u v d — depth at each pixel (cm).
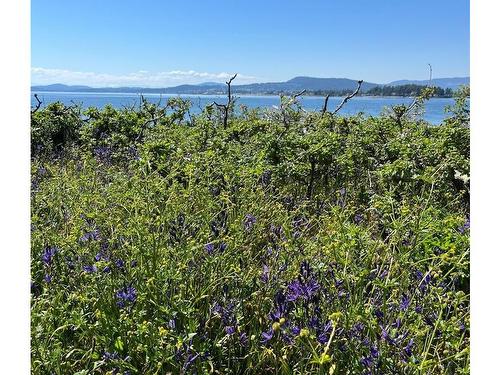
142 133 801
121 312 247
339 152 593
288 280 288
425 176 404
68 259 309
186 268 279
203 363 230
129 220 308
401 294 259
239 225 340
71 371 229
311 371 230
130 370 229
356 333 235
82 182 434
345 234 279
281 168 530
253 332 261
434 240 312
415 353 236
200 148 615
